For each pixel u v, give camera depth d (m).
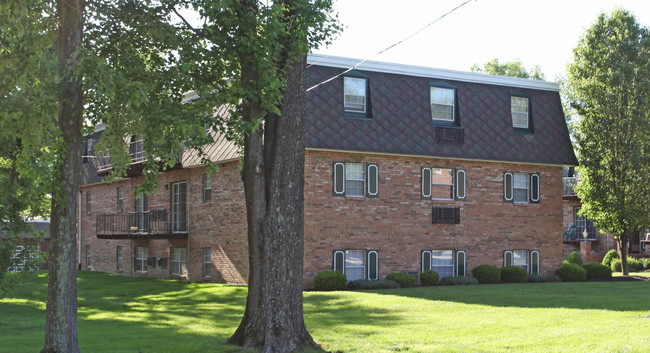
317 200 23.23
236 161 24.75
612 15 29.44
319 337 12.88
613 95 29.14
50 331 10.08
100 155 33.97
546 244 28.11
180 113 11.41
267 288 11.53
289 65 11.83
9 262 14.12
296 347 11.46
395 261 24.59
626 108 29.14
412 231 25.03
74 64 10.09
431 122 25.81
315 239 23.11
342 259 23.56
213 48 12.01
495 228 26.92
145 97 10.30
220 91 12.14
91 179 36.25
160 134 11.93
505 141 27.16
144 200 31.38
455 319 15.16
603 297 19.50
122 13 11.98
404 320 15.11
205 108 12.54
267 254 11.57
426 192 25.45
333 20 12.17
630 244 40.22
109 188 34.75
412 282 23.94
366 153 24.14
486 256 26.62
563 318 14.96
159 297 21.23
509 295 20.16
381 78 25.25
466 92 26.97
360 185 24.23
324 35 12.20
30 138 10.47
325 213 23.34
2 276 14.05
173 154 13.23
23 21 10.63
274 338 11.38
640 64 28.88
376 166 24.47
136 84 10.33
